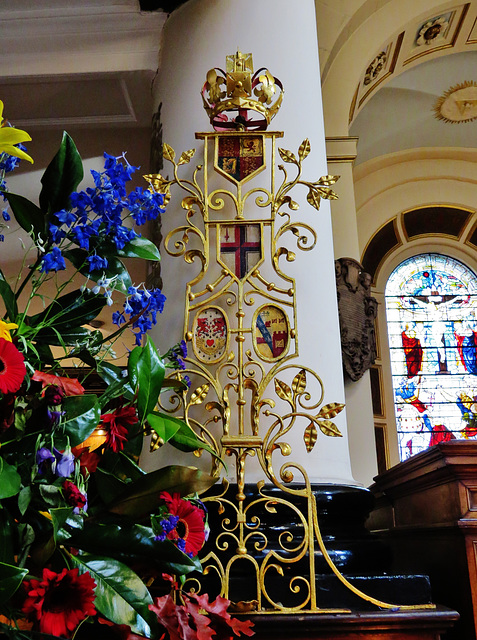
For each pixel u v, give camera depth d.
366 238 10.97
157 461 2.28
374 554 2.03
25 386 1.10
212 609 1.21
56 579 0.93
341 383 2.39
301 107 2.69
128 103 4.04
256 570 1.77
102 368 1.31
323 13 6.94
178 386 1.48
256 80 2.45
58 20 3.66
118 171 1.27
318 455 2.22
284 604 1.80
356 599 1.82
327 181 2.23
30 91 3.91
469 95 9.74
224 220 2.21
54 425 1.07
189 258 2.19
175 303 2.44
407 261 11.34
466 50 8.41
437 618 1.72
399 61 8.12
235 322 2.32
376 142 10.59
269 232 2.43
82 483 1.08
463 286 11.19
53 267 1.18
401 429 10.31
